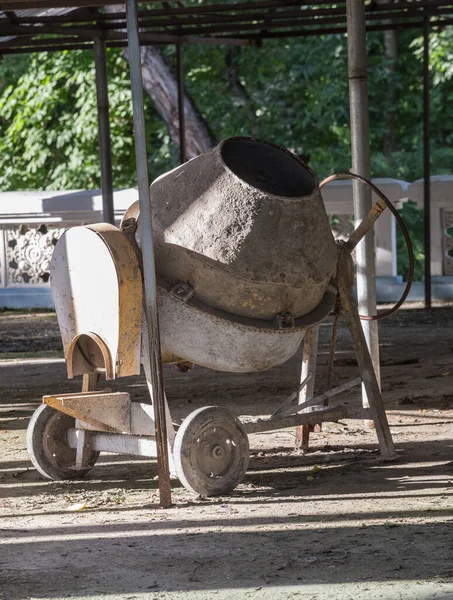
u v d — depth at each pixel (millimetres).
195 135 34406
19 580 5828
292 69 35750
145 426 8273
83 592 5582
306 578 5680
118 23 20422
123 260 7852
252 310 8000
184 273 7945
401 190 23500
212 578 5742
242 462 7906
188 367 9078
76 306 8133
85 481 8547
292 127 37438
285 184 8375
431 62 34625
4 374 15164
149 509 7469
